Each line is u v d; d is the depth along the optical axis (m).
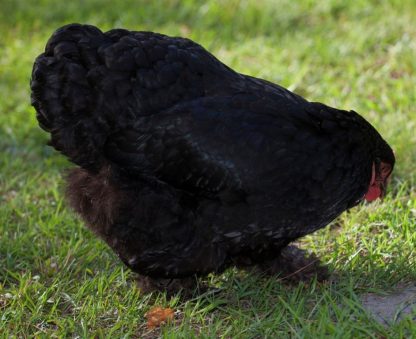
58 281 6.12
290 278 6.00
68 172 5.87
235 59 10.27
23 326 5.60
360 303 5.43
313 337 4.96
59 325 5.51
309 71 9.79
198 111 5.36
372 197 5.83
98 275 6.14
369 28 10.62
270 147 5.29
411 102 8.60
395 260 5.93
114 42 5.57
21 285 5.96
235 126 5.32
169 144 5.33
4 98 10.12
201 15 12.00
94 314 5.59
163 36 5.75
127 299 5.86
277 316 5.35
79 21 12.38
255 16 11.78
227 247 5.52
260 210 5.33
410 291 5.64
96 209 5.57
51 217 7.23
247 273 6.08
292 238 5.59
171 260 5.50
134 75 5.46
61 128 5.55
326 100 8.91
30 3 13.23
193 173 5.32
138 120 5.42
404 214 6.50
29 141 9.05
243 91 5.52
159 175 5.39
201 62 5.61
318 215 5.43
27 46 11.71
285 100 5.53
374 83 9.16
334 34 10.79
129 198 5.41
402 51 9.80
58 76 5.48
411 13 11.04
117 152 5.42
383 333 5.02
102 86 5.43
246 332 5.26
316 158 5.31
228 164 5.27
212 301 5.72
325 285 5.72
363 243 6.25
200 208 5.39
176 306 5.84
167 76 5.46
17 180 8.12
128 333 5.32
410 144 7.66
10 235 7.00
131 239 5.49
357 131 5.45
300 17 11.58
